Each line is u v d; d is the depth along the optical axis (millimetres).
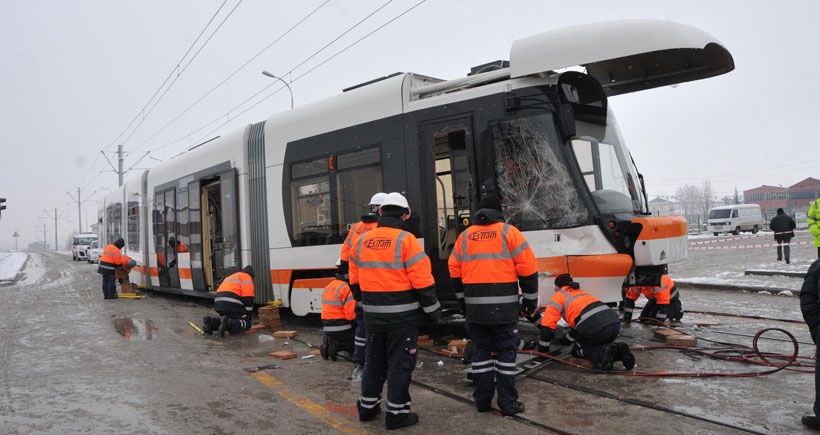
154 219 13992
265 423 4402
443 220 6887
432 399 4879
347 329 6445
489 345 4453
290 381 5664
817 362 3861
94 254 36500
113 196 19047
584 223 5996
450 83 7090
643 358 5941
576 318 5508
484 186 6477
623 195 6484
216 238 11320
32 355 7273
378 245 4234
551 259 6113
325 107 8375
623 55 5941
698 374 5199
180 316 10727
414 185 7082
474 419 4328
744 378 5133
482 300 4309
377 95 7602
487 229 4418
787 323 7770
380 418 4453
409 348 4172
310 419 4473
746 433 3824
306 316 10148
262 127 9523
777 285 10977
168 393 5305
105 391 5422
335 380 5660
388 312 4152
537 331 7609
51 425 4453
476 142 6582
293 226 8773
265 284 9281
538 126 6238
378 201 5543
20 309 12492
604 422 4105
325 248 8211
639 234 5980
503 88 6445
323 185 8289
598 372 5445
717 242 27484
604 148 6547
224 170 10320
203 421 4477
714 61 6762
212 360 6703
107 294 14266
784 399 4512
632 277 6250
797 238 28594
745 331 7266
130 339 8250
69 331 9172
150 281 14281
